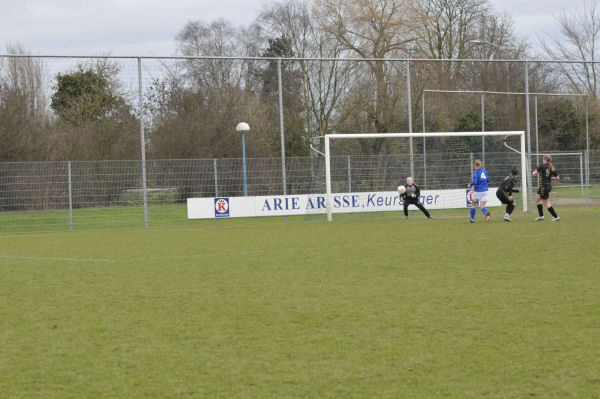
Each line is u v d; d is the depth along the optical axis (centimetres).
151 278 1177
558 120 4516
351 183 2639
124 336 768
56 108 3728
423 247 1531
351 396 565
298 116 3728
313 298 960
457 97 4038
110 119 3675
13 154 3216
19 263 1427
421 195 2602
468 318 818
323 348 704
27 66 3419
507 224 2092
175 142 3525
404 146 3344
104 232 2264
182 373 631
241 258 1426
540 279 1067
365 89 3706
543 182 2159
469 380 598
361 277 1133
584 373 608
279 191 2583
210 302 949
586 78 5269
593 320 795
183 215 2523
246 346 717
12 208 2464
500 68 4381
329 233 1955
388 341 725
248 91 3862
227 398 565
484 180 2188
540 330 755
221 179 2541
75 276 1221
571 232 1769
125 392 584
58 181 2519
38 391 590
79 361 674
